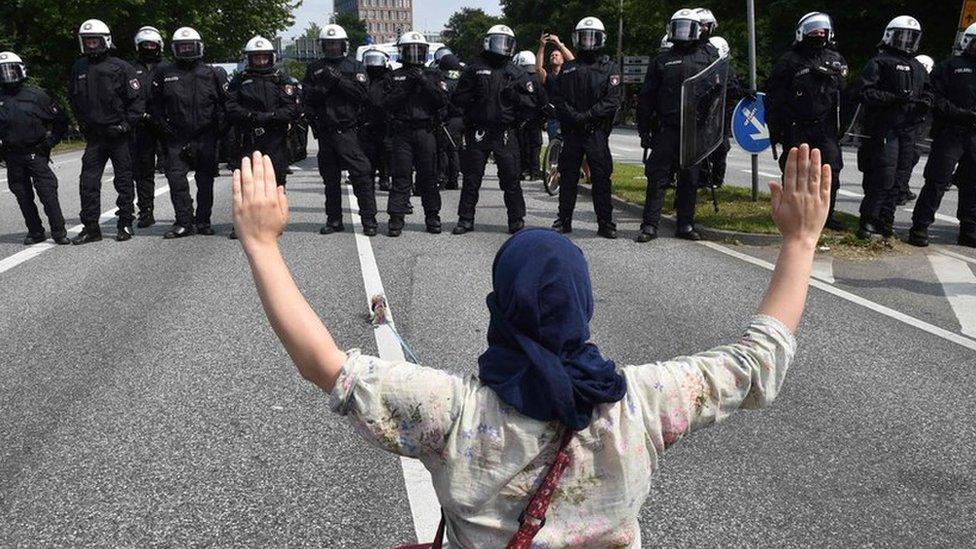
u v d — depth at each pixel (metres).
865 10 30.64
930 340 6.08
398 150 9.89
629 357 5.59
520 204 10.36
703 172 12.12
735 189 13.41
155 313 6.54
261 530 3.43
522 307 1.41
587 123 9.66
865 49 31.67
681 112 9.26
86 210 9.54
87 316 6.45
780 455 4.18
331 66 9.66
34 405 4.68
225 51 45.69
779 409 4.75
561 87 9.72
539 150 16.34
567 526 1.47
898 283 7.84
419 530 3.45
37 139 9.21
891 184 9.48
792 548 3.37
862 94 9.37
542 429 1.44
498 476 1.45
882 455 4.20
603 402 1.44
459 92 9.95
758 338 1.59
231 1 43.97
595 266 8.38
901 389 5.08
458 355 5.56
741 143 11.79
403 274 7.93
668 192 12.88
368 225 10.04
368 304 6.81
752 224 10.23
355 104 9.79
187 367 5.30
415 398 1.47
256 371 5.23
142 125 10.38
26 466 3.95
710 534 3.47
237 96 9.81
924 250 9.37
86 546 3.30
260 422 4.46
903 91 9.24
